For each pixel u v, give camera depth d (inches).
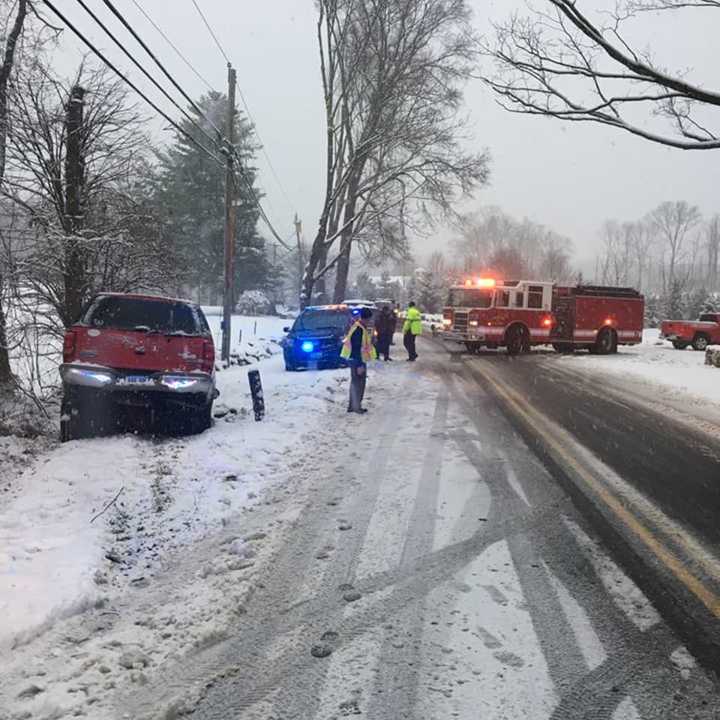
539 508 246.2
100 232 462.9
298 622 160.7
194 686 135.0
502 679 137.0
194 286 2065.7
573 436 378.0
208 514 236.8
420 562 195.9
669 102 341.4
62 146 439.8
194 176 1989.4
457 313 980.6
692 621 162.6
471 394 537.6
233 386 567.8
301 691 133.2
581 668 141.4
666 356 1007.6
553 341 1002.1
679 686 135.4
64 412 341.7
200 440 348.2
